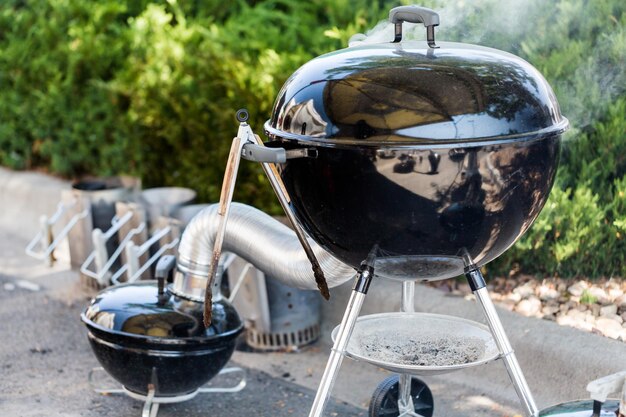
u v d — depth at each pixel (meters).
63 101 5.59
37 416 3.39
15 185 5.82
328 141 2.22
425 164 2.15
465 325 2.83
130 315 3.09
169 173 5.01
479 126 2.15
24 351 4.01
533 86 2.29
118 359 3.10
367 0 4.93
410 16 2.44
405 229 2.26
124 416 3.38
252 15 5.45
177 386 3.15
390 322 2.89
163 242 4.27
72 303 4.56
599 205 3.69
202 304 3.13
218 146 4.57
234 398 3.51
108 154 5.30
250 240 3.00
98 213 4.60
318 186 2.31
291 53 4.79
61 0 6.03
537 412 2.37
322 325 4.07
